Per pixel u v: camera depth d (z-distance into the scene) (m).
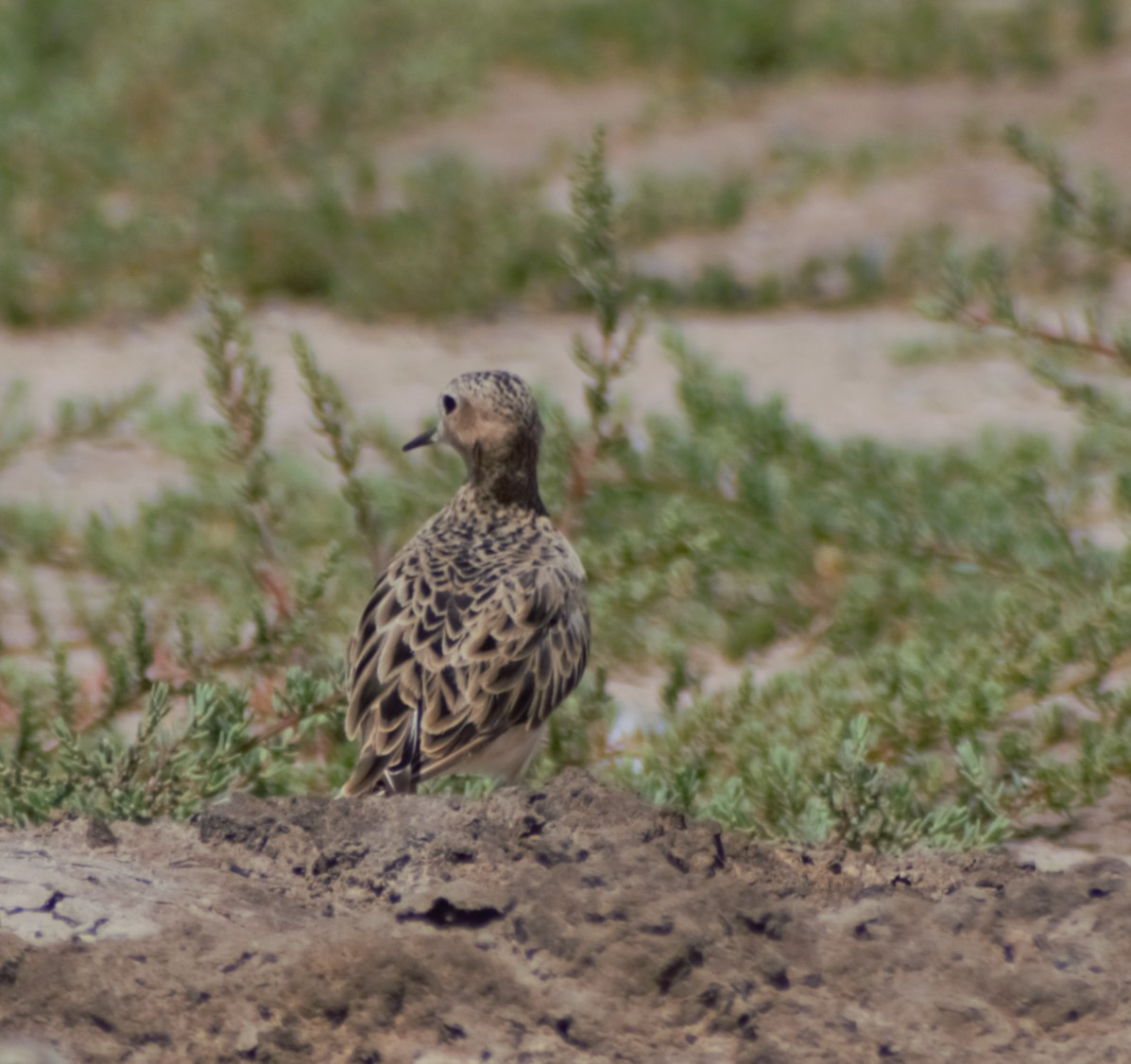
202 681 10.59
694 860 7.66
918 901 7.51
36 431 18.22
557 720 10.41
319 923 7.20
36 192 25.81
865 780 8.60
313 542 14.05
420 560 9.41
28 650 12.71
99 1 33.34
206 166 28.16
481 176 26.66
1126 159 29.38
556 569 9.41
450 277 23.88
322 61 31.89
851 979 7.05
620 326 23.56
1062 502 13.95
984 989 6.98
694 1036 6.70
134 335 22.83
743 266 25.95
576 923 7.05
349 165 28.34
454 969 6.82
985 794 9.33
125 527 14.73
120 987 6.61
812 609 13.93
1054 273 24.77
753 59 36.22
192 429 15.30
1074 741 11.14
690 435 15.09
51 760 9.88
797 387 20.89
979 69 35.38
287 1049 6.46
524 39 36.47
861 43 36.41
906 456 14.78
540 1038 6.64
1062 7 37.84
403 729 8.60
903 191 28.62
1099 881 7.57
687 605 13.83
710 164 30.38
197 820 7.96
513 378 10.05
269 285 24.50
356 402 20.11
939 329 22.77
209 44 31.59
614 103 34.41
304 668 11.02
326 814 7.85
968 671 10.95
